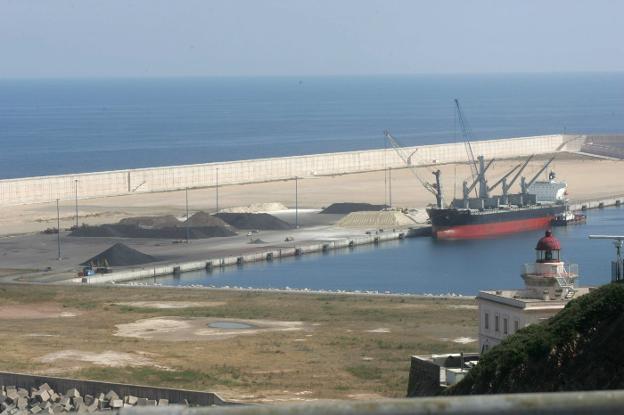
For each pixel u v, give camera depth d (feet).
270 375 372.17
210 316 509.35
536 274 317.83
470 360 305.53
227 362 396.16
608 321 244.83
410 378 304.91
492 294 323.98
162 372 376.07
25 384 338.34
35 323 495.82
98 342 438.40
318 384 357.82
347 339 441.27
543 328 256.32
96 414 64.64
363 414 53.31
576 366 240.53
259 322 489.67
